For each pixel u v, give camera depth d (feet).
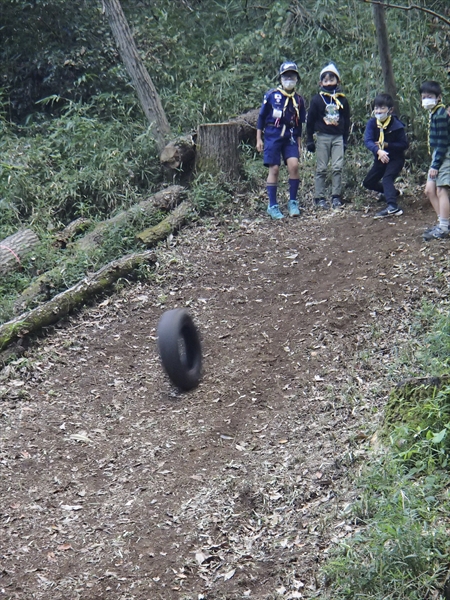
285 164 33.32
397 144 30.07
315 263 27.86
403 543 16.06
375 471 18.85
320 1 39.45
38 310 25.26
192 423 22.00
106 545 18.79
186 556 18.35
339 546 17.08
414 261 26.94
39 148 33.55
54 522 19.36
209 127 32.40
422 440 19.06
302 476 19.83
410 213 30.25
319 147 31.45
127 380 23.72
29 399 22.98
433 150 27.89
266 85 38.06
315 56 38.78
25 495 20.03
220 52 40.37
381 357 23.25
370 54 38.01
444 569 15.66
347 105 31.45
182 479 20.31
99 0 39.58
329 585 16.51
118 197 32.01
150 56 39.63
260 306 26.22
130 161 33.53
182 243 29.60
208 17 42.65
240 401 22.63
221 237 29.84
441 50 37.86
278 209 30.99
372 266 27.09
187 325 15.44
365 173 32.94
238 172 32.89
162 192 31.60
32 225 30.32
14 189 31.58
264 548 18.25
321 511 18.81
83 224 30.45
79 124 34.19
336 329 24.70
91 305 26.55
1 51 39.17
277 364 23.80
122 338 25.30
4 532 19.08
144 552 18.56
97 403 22.91
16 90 38.75
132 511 19.57
